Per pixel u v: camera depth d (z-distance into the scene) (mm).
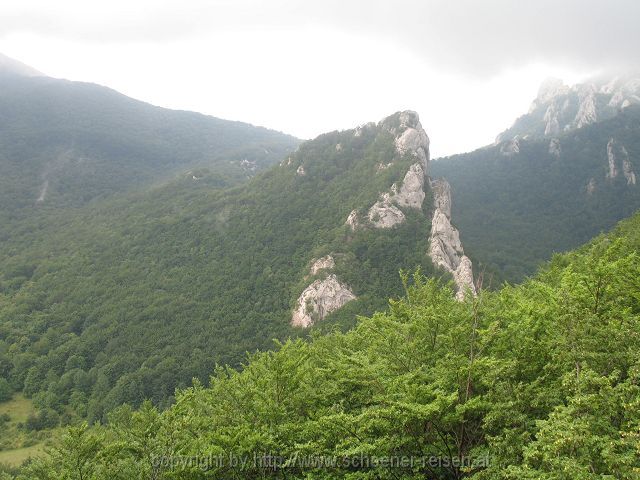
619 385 13898
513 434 15508
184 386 85188
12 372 97938
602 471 12812
